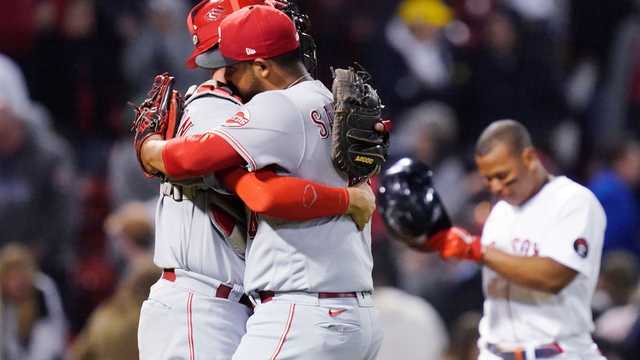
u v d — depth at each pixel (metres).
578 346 23.45
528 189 23.56
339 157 19.39
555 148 54.78
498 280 23.77
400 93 53.25
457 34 55.25
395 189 24.08
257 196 18.86
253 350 19.22
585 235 23.06
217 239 20.11
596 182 49.88
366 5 54.41
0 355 34.78
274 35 19.48
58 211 42.72
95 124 50.72
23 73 50.06
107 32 50.75
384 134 19.86
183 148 19.06
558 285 22.91
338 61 52.69
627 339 35.59
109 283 45.28
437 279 42.34
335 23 52.88
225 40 19.64
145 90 49.50
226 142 18.94
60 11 50.44
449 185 47.56
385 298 33.03
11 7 49.66
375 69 53.53
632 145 51.72
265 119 19.05
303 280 19.19
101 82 50.59
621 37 58.91
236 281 20.20
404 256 42.38
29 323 36.19
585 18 59.59
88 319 44.62
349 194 19.34
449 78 54.28
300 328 19.09
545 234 23.25
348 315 19.33
